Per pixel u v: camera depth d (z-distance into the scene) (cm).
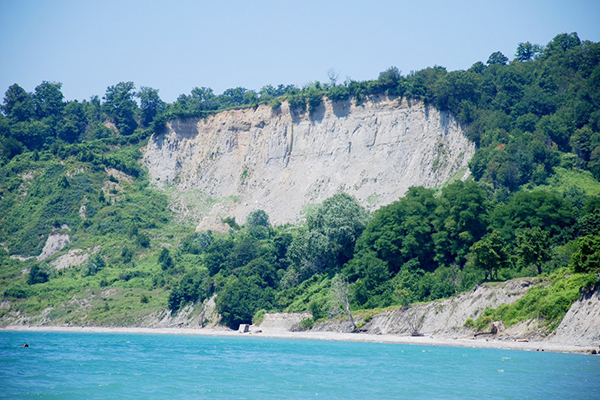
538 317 8569
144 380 6306
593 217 10869
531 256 9788
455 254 12000
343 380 6244
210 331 13612
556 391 5584
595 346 7500
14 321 16812
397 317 10888
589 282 8062
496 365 6925
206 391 5722
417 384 5997
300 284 14075
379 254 12900
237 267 15662
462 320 9719
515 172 16000
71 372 6881
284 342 10750
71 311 16825
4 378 6438
